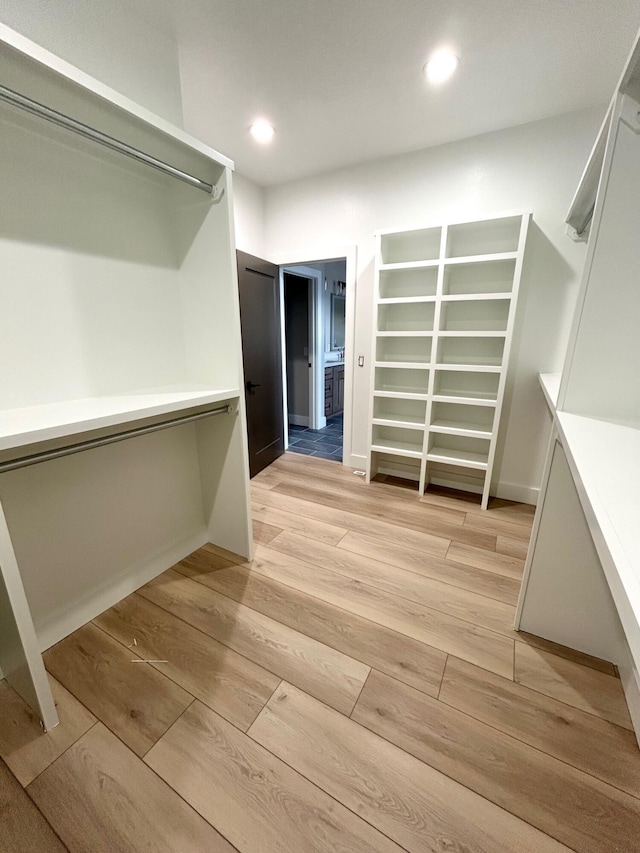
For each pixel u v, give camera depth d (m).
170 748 1.10
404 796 0.99
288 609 1.66
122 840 0.91
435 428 2.66
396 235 2.63
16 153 1.17
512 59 1.67
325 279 4.82
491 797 0.99
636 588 0.45
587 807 0.97
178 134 1.30
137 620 1.59
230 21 1.47
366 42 1.58
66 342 1.38
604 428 1.03
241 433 1.83
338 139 2.38
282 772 1.04
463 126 2.23
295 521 2.45
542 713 1.21
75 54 1.29
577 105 2.02
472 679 1.32
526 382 2.54
